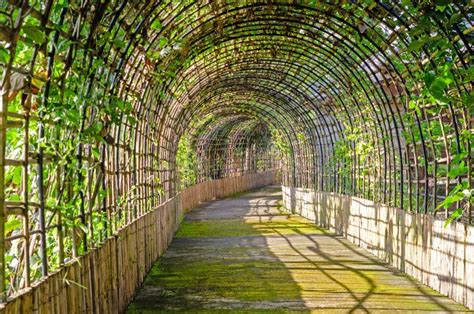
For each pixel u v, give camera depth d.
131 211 5.41
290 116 13.12
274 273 6.35
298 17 6.08
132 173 5.76
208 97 11.92
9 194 3.16
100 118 3.35
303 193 12.83
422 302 4.91
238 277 6.17
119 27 3.45
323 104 9.88
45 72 2.48
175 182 10.60
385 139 6.95
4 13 1.99
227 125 19.58
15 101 2.69
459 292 4.82
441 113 5.27
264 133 25.41
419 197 6.39
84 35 3.05
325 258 7.26
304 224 11.35
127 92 4.62
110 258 4.09
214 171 19.61
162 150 8.65
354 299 5.09
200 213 14.06
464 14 3.59
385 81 6.31
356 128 8.35
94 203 3.71
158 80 5.61
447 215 5.12
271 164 27.55
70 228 3.13
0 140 2.13
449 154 4.97
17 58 2.67
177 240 9.33
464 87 4.19
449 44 3.91
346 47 6.52
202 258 7.45
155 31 4.85
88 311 3.33
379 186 7.50
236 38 6.78
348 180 9.38
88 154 3.35
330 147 10.87
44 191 2.87
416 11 4.13
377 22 5.29
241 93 12.86
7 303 2.09
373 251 7.50
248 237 9.52
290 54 8.09
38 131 2.63
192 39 5.97
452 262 4.95
